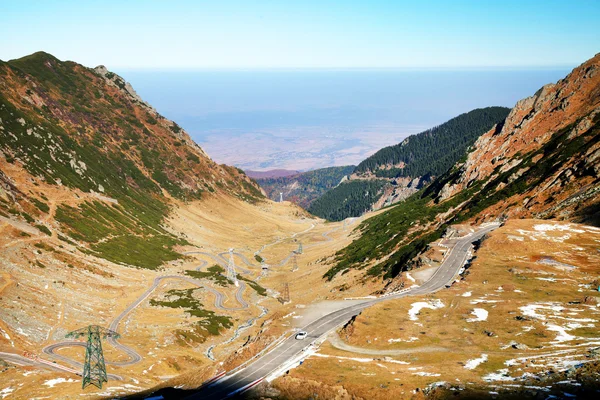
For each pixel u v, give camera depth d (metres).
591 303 76.44
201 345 116.19
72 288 129.62
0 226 136.75
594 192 125.62
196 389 64.25
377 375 58.31
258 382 61.84
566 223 118.62
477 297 85.44
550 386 47.97
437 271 107.44
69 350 96.94
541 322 69.62
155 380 88.38
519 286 88.38
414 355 64.38
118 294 140.62
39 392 74.44
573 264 97.56
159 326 121.62
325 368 62.62
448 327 73.44
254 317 140.12
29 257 131.00
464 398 48.22
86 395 74.12
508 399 46.62
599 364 50.97
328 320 87.06
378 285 121.69
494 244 111.94
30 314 105.88
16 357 88.25
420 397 51.22
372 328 76.38
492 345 64.25
